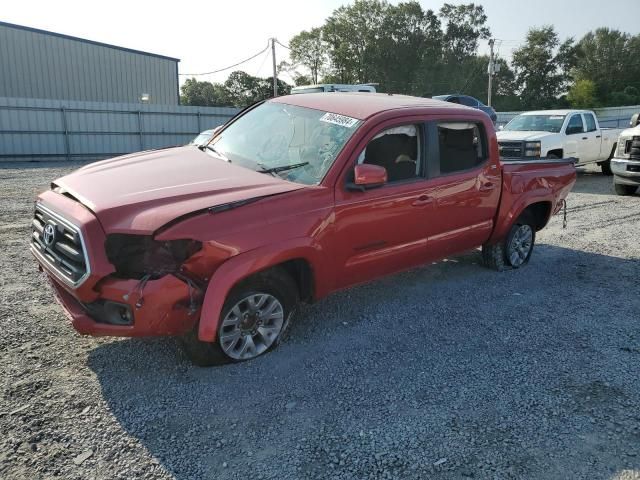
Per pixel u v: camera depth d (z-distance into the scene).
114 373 3.69
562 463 2.94
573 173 6.73
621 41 76.00
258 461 2.87
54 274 3.58
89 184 3.87
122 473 2.73
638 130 11.52
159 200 3.51
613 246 7.61
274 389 3.58
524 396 3.59
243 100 82.00
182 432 3.09
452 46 75.38
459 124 5.20
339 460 2.90
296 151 4.41
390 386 3.66
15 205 9.95
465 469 2.86
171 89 34.97
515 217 5.93
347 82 74.69
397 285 5.74
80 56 30.42
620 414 3.42
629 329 4.76
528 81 77.19
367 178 4.06
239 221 3.54
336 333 4.48
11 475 2.66
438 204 4.96
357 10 70.44
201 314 3.43
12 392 3.39
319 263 4.04
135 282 3.27
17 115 21.91
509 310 5.13
